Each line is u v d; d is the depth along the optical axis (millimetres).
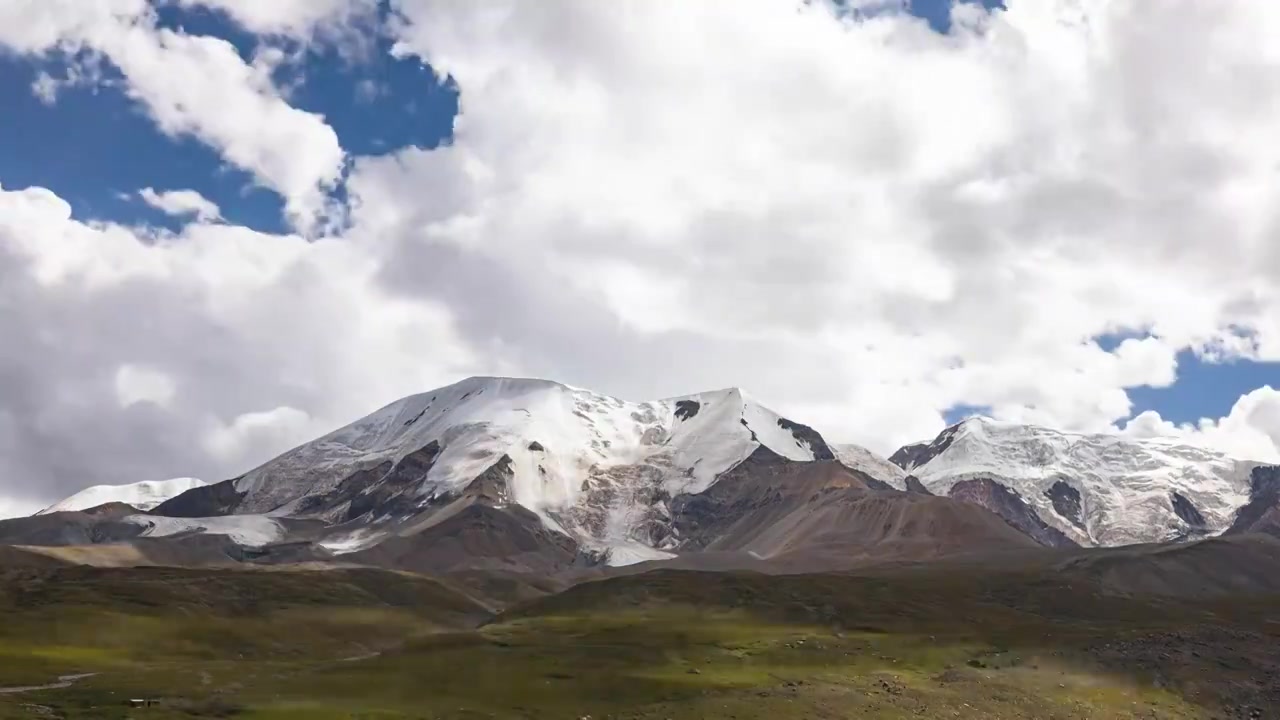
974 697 146625
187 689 137625
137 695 131750
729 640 190375
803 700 135625
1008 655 180250
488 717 122312
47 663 170125
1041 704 146375
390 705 128500
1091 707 147500
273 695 133375
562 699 134750
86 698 129000
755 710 129000
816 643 186625
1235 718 151375
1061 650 185000
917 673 163500
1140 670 172000
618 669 157875
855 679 153750
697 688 142250
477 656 170000
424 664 161500
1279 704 157625
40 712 119375
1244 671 174000
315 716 119812
